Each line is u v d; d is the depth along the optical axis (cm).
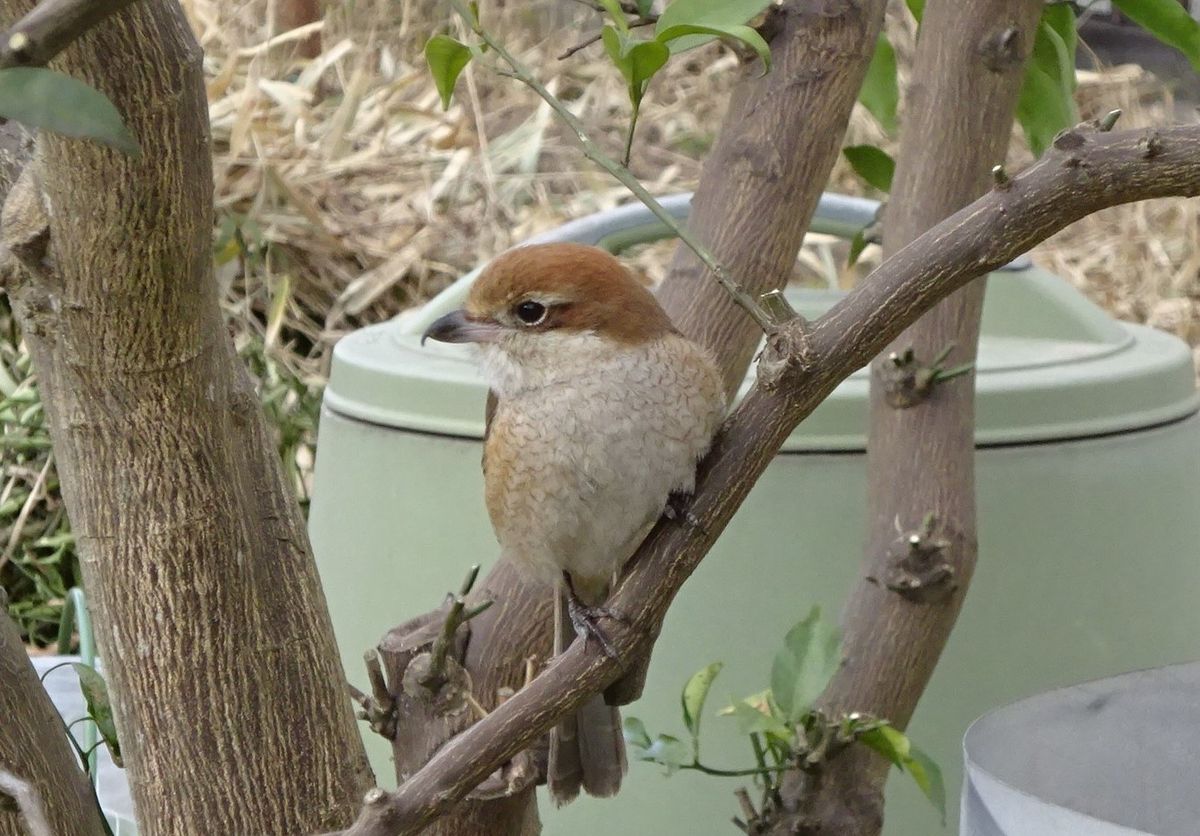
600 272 423
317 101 1228
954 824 527
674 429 410
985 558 516
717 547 514
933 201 447
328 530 579
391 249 1052
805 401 320
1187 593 557
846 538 510
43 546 901
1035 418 520
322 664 338
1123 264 1166
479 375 485
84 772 379
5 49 175
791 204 442
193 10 1245
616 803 521
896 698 421
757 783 470
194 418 304
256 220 1039
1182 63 734
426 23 1292
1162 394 549
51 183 273
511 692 408
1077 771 306
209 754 324
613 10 342
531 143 1168
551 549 426
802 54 439
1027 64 455
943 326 438
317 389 972
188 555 312
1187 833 307
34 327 296
